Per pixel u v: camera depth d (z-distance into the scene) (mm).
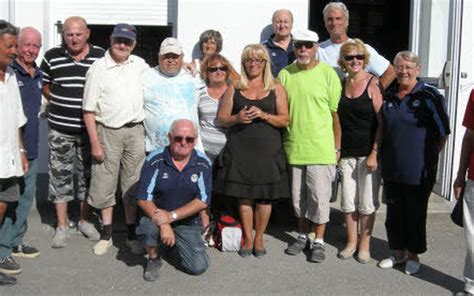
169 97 5344
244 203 5332
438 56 6848
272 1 6754
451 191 6750
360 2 9094
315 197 5266
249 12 6750
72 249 5504
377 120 5117
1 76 4531
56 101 5484
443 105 4824
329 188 5324
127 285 4758
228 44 6766
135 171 5457
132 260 5266
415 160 4824
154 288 4707
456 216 4645
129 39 5215
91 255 5371
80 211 6227
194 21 6727
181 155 4836
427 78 6988
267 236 5918
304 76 5246
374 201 5242
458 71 6605
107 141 5359
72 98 5457
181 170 4895
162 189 4883
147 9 7242
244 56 5184
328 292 4672
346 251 5363
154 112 5355
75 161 5785
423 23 7047
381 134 5102
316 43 5273
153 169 4883
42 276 4895
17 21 6828
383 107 4977
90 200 5445
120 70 5324
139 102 5383
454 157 6711
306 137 5238
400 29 9195
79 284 4758
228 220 5488
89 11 7219
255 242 5414
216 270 5070
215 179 5395
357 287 4770
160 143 5359
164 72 5355
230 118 5223
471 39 6625
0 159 4492
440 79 6758
